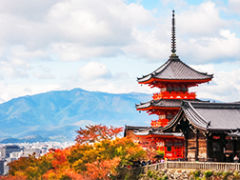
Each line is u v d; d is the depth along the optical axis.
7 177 118.81
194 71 116.00
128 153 97.38
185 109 81.25
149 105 109.75
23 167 119.50
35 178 115.69
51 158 117.38
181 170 75.44
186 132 85.31
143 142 110.94
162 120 109.38
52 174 107.19
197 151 80.25
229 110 81.56
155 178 80.44
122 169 94.31
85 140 119.00
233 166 68.00
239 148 77.00
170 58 120.12
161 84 113.25
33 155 124.25
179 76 112.56
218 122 77.81
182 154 103.81
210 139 77.81
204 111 80.81
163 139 104.88
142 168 87.62
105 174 94.62
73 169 103.12
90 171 96.81
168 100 111.50
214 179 69.25
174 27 121.94
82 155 105.50
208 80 112.00
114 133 120.31
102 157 98.88
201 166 72.56
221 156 77.75
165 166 79.19
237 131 72.94
